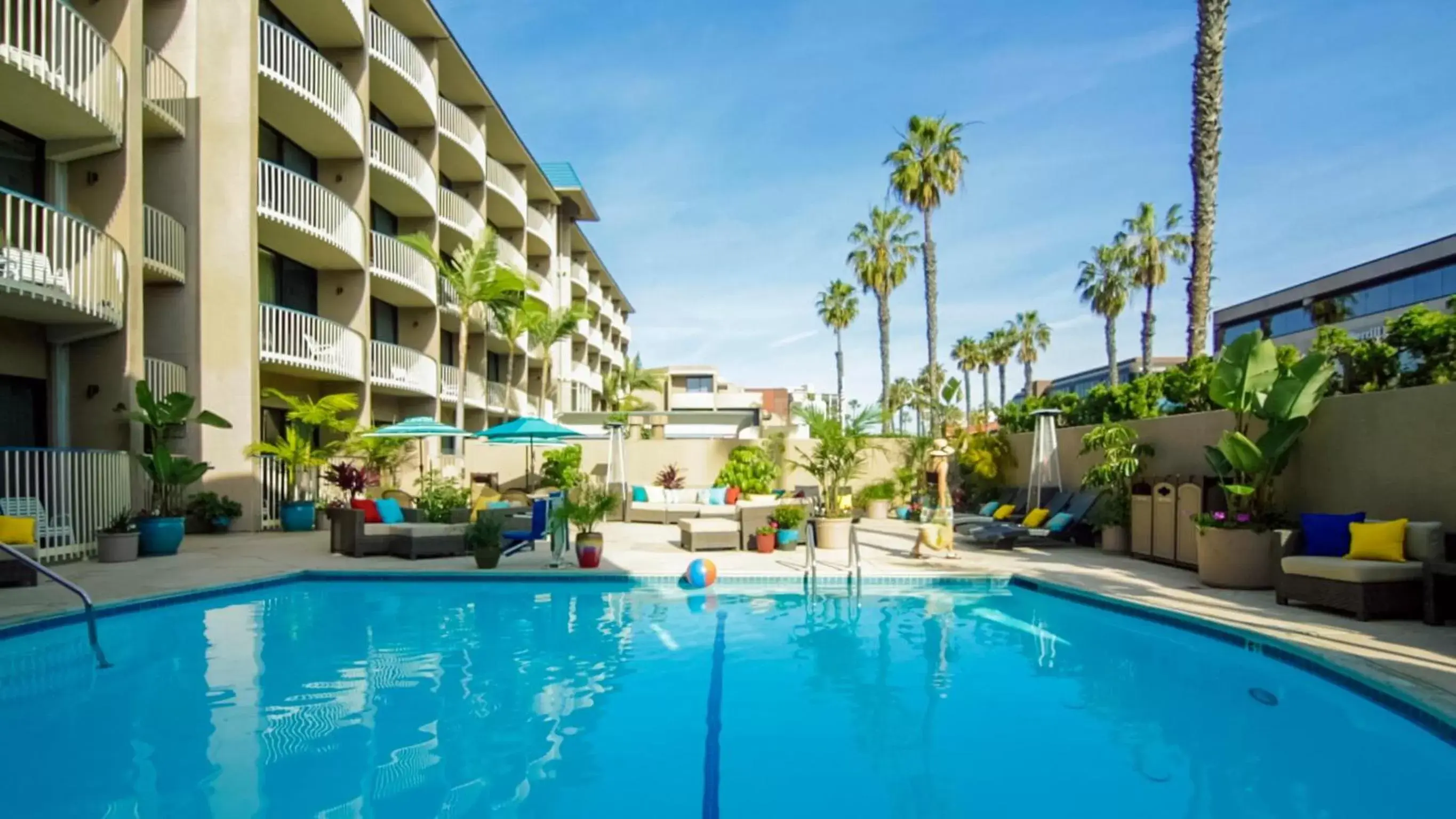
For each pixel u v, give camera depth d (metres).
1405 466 8.28
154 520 12.18
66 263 11.12
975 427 27.95
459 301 24.95
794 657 7.01
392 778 4.41
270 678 6.32
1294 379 9.09
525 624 8.27
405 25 23.61
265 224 16.50
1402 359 14.66
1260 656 6.84
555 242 37.59
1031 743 4.98
